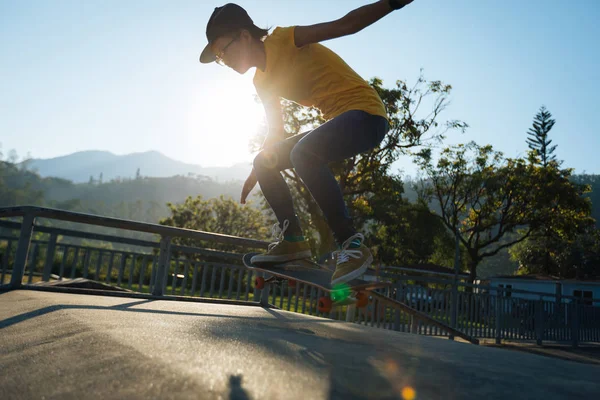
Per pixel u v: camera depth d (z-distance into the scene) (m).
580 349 11.86
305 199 23.75
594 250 48.00
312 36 2.20
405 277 8.22
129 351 1.08
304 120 24.73
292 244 2.52
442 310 8.99
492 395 0.91
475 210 34.09
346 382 0.89
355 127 2.13
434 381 0.97
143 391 0.80
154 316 2.01
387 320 7.89
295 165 2.14
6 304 2.80
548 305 12.20
